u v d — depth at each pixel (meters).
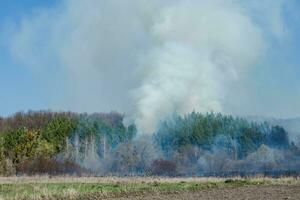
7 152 160.38
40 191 55.06
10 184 73.94
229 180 78.88
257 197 46.44
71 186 66.38
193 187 65.06
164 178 94.50
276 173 110.94
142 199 48.84
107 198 50.97
